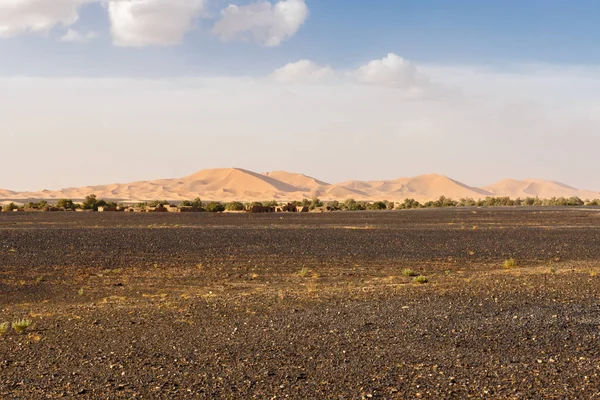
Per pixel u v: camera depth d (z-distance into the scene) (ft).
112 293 54.90
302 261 74.95
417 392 24.18
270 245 91.35
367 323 36.73
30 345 33.27
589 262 73.67
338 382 25.54
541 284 51.83
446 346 31.14
